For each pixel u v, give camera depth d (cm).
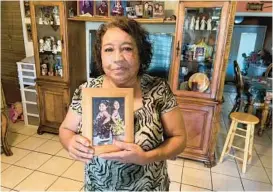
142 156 72
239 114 233
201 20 209
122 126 74
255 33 512
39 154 242
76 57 272
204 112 217
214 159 233
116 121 73
